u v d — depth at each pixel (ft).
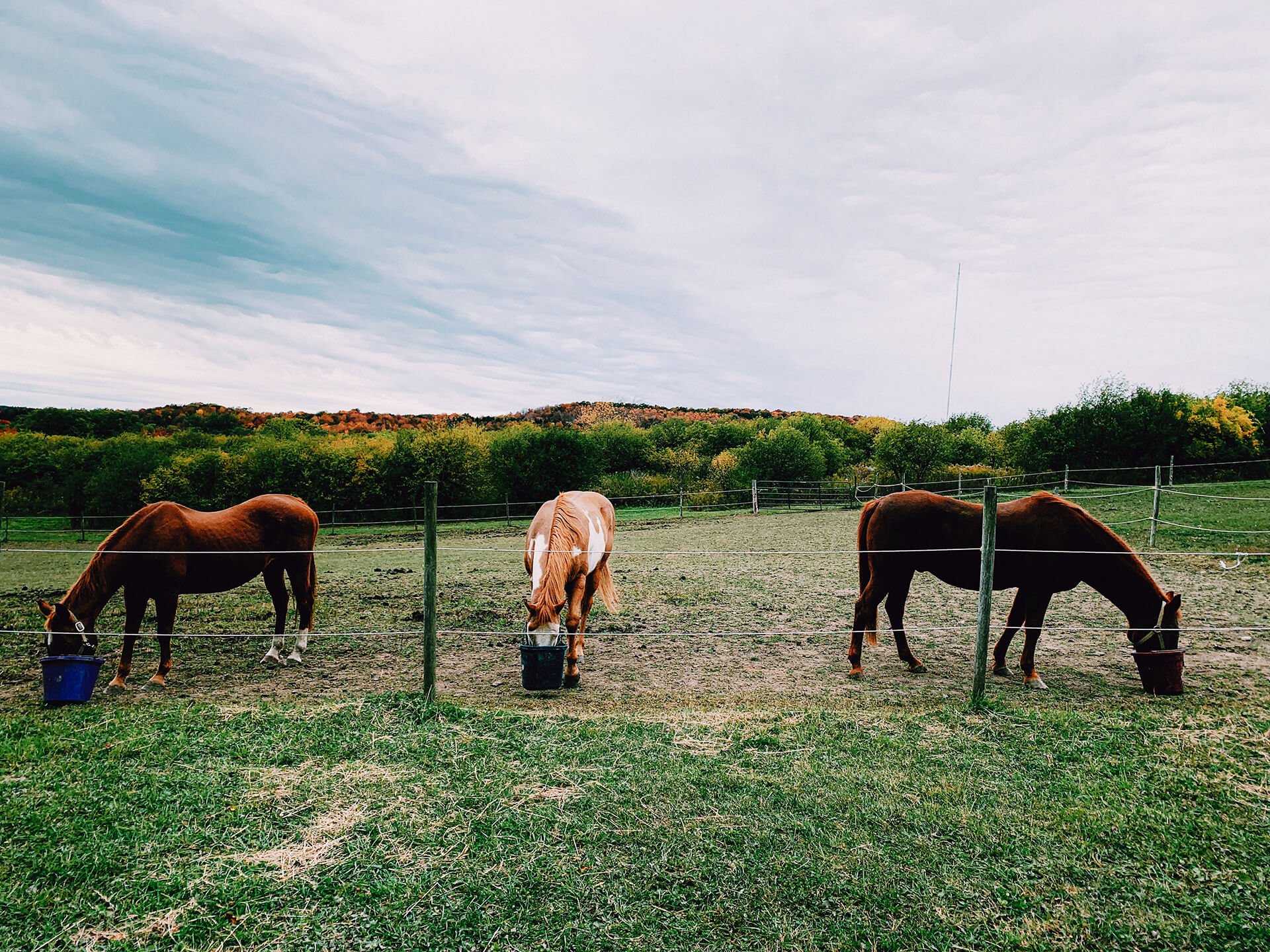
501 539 62.08
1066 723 15.35
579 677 19.26
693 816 11.10
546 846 10.17
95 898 8.86
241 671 20.31
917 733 14.88
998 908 8.90
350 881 9.30
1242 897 9.10
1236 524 46.03
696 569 40.93
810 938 8.29
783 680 19.71
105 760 13.01
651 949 8.08
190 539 19.04
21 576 42.65
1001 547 19.60
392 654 22.31
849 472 109.70
